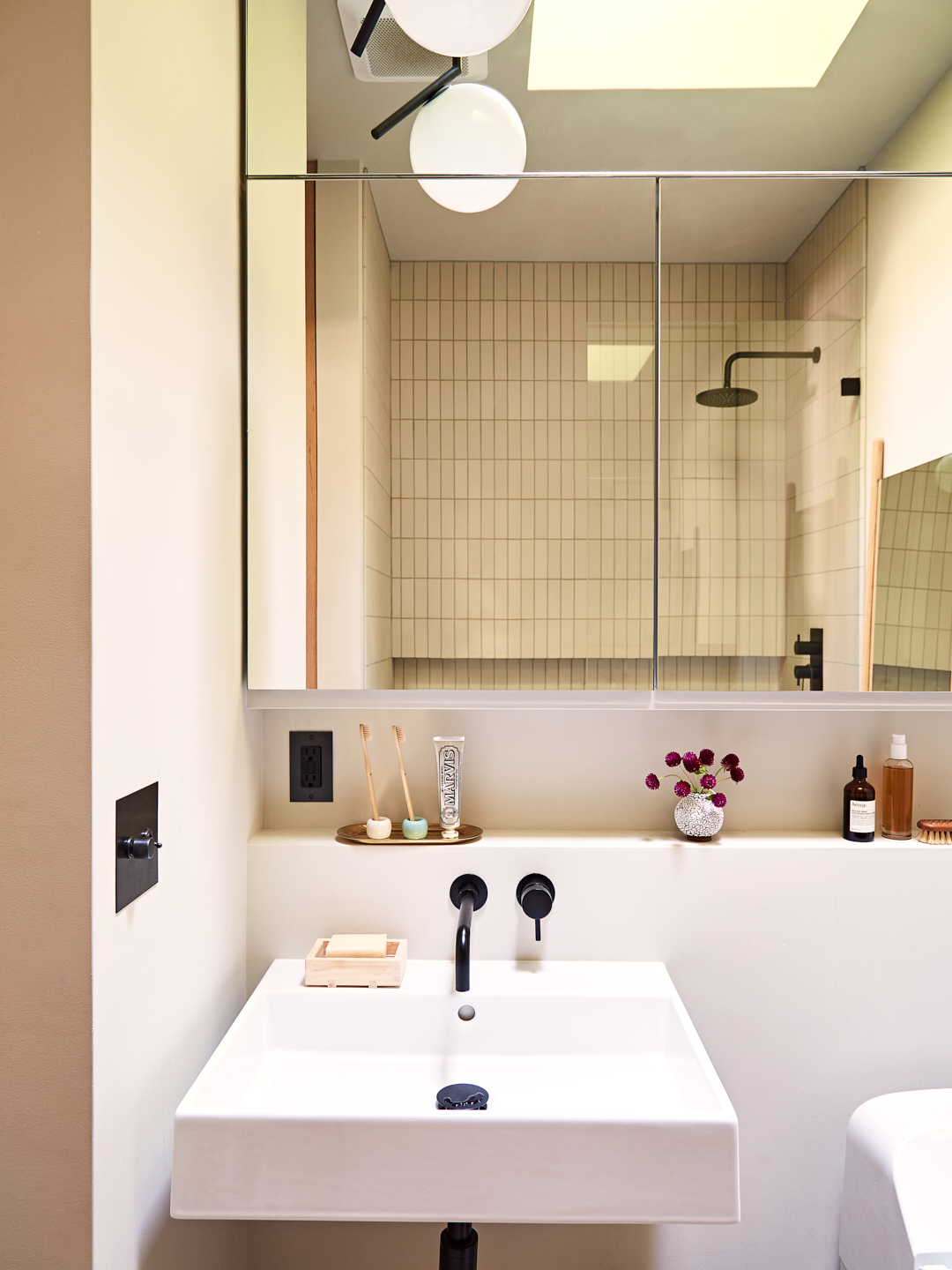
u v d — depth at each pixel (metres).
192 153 1.09
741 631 1.39
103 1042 0.84
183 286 1.06
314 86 1.37
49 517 0.80
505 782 1.47
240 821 1.34
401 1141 0.94
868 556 1.39
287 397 1.36
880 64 1.39
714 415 1.39
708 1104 1.02
